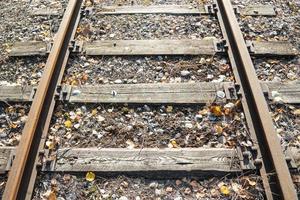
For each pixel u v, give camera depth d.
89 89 3.09
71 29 3.65
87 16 3.87
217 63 3.29
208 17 3.79
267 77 3.19
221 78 3.16
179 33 3.63
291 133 2.78
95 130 2.83
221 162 2.58
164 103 2.97
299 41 3.54
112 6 3.99
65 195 2.49
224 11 3.71
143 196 2.48
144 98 3.00
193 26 3.70
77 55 3.42
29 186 2.48
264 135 2.62
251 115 2.83
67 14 3.69
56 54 3.22
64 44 3.45
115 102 2.99
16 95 3.09
